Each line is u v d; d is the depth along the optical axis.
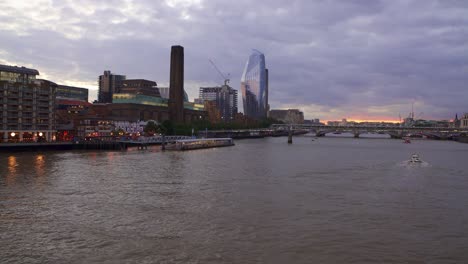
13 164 126.19
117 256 46.47
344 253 47.62
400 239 52.47
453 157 172.25
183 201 73.00
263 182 94.94
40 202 71.31
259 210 66.75
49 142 191.50
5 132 190.00
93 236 53.06
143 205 69.62
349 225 58.41
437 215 64.44
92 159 145.25
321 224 58.78
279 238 52.53
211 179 98.44
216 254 47.09
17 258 45.91
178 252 47.69
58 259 45.66
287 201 73.75
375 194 81.06
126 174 105.38
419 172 116.88
